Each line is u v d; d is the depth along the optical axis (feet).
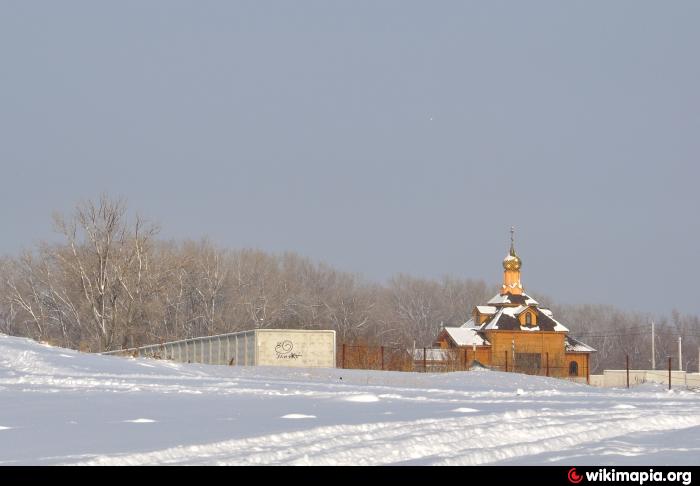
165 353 473.26
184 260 629.10
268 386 199.52
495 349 650.84
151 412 133.80
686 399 196.44
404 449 97.14
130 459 88.28
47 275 602.85
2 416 127.54
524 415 133.80
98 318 549.13
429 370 448.24
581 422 124.88
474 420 123.54
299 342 375.66
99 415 129.08
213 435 104.47
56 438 103.04
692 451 101.55
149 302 573.33
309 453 93.09
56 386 188.85
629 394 214.90
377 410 140.15
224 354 406.62
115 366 255.70
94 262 556.92
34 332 612.70
